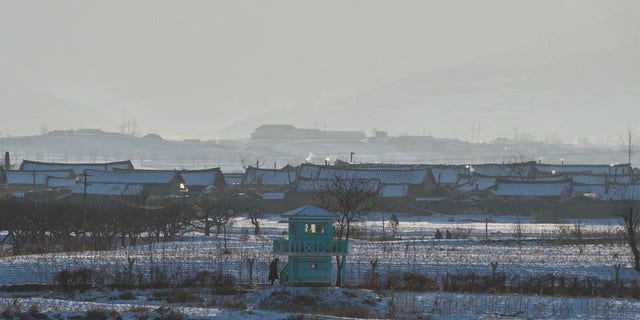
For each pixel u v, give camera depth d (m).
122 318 195.00
